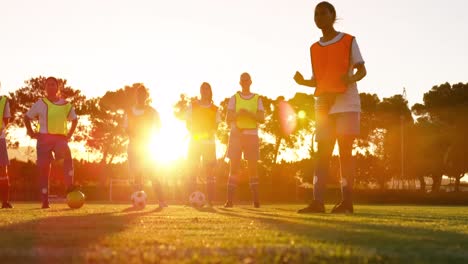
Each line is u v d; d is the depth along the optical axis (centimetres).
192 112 1268
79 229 430
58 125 1099
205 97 1273
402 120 6225
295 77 786
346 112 749
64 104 1109
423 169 6425
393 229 449
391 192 4109
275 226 474
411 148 6494
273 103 6050
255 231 420
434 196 3991
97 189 3778
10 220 539
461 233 423
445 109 6475
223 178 4044
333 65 746
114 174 5166
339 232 412
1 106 1162
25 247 308
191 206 1211
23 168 3866
